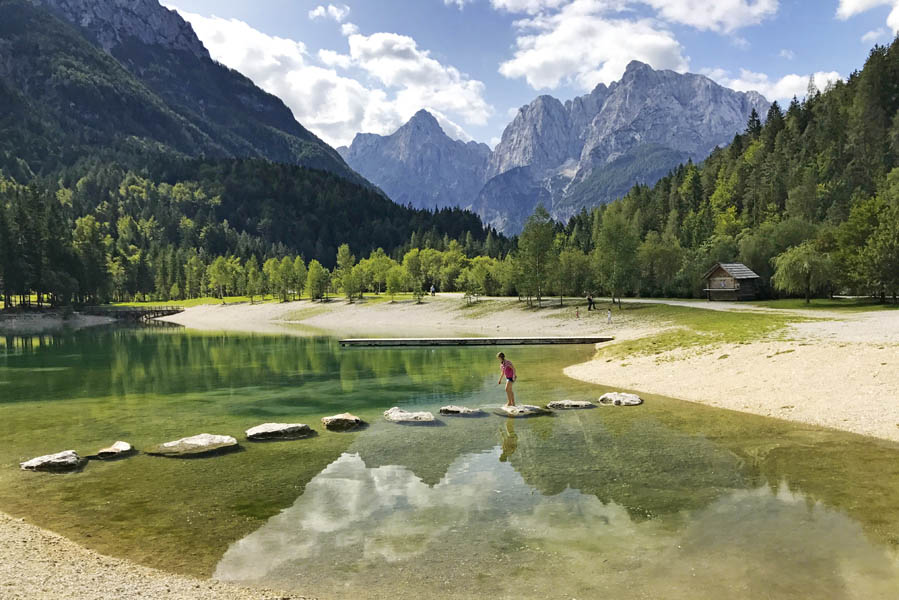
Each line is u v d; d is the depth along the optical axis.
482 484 14.67
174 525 12.14
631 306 74.06
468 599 8.84
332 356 49.31
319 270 144.38
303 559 10.38
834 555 9.97
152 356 52.22
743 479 14.41
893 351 26.16
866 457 15.98
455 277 159.00
